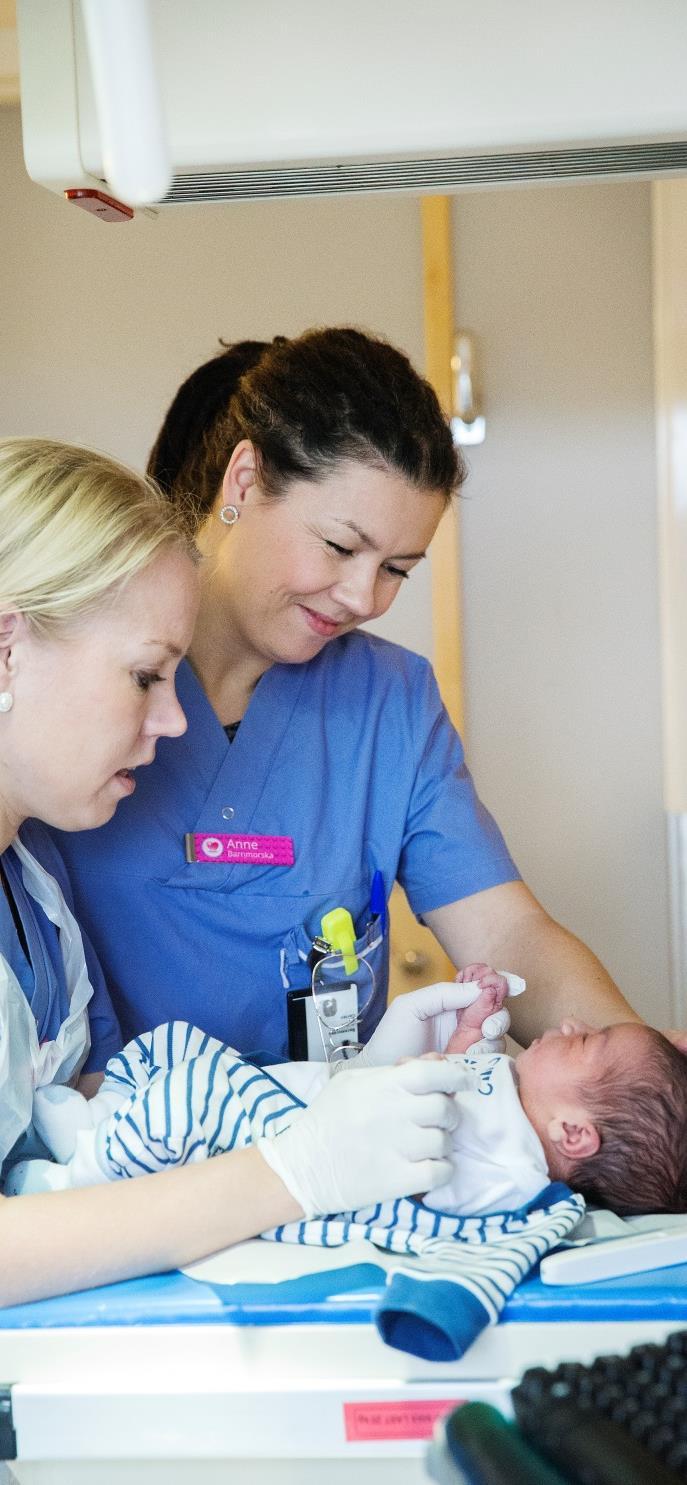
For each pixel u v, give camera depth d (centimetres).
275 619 146
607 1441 61
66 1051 132
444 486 141
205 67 115
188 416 175
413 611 261
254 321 258
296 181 122
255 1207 101
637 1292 95
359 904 161
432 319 253
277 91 115
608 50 112
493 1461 61
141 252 259
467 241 255
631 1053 124
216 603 153
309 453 136
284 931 156
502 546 259
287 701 160
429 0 113
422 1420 91
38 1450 93
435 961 258
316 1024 155
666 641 254
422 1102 104
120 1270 99
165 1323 95
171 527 117
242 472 144
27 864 133
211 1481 94
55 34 116
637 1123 121
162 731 119
